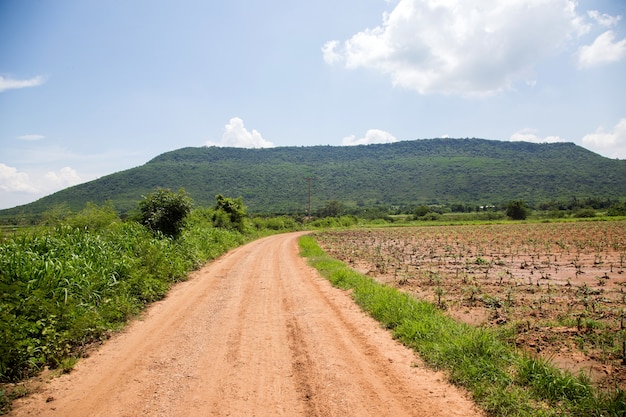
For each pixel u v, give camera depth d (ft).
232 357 22.65
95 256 37.22
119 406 16.87
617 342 23.40
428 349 22.85
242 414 16.11
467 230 163.73
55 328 23.73
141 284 37.55
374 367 21.09
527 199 454.81
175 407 16.74
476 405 16.79
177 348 24.26
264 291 42.22
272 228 222.89
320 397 17.60
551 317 30.14
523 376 18.29
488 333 24.00
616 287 43.11
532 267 59.31
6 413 16.29
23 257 29.53
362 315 32.24
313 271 57.82
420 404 16.90
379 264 65.51
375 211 363.97
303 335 26.73
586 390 16.70
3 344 19.60
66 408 16.72
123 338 26.50
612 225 161.38
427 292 41.09
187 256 60.70
